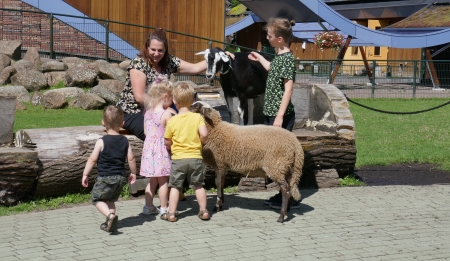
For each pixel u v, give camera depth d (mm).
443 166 9625
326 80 24469
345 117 8031
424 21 25469
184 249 5223
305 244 5434
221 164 6285
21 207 6461
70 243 5332
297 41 34906
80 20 17812
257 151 6102
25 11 15727
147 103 6309
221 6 20391
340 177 8359
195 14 19953
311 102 8953
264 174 6383
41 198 6742
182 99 6016
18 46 15734
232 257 5043
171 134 5969
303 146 7723
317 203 6992
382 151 10734
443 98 20766
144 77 6496
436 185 8172
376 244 5480
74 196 6895
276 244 5414
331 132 8227
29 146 6734
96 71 15156
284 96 6453
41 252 5082
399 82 24078
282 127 6730
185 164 5930
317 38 26406
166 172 6137
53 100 13508
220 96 10977
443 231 5938
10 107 7344
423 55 24125
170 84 6277
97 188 5590
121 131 7062
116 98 14125
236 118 9461
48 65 15172
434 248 5402
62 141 6785
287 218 6293
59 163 6598
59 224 5922
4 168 6250
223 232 5742
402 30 25734
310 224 6082
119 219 6137
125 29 18719
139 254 5070
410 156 10227
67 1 17625
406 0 29016
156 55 6395
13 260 4875
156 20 19266
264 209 6656
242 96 9094
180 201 6977
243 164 6207
